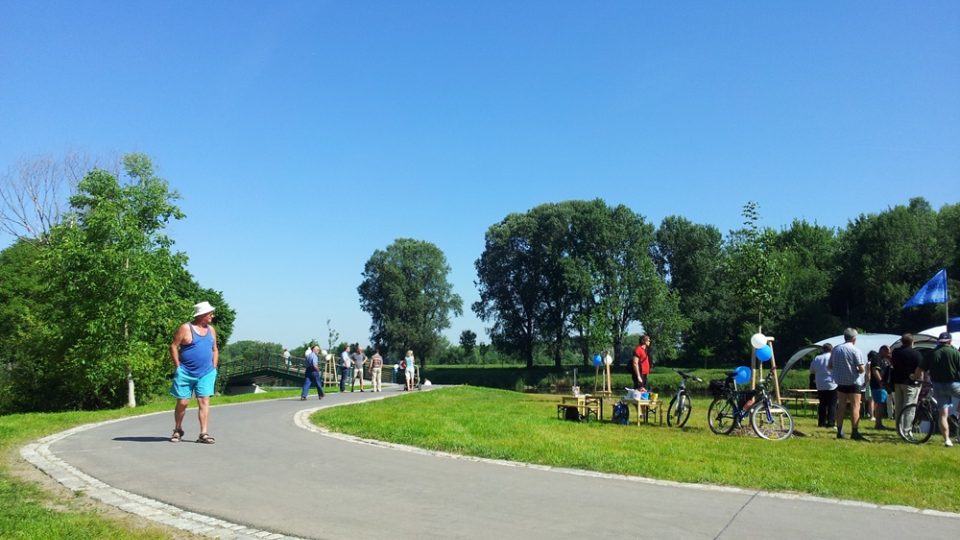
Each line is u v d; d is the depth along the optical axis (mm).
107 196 27156
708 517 6547
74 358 26906
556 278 65625
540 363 78312
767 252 21406
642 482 8172
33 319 32219
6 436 11531
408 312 81375
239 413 16594
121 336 26422
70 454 9820
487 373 68375
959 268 55688
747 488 7906
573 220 65062
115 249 25109
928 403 12516
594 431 13016
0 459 9453
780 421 12922
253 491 7516
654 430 13781
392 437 11547
